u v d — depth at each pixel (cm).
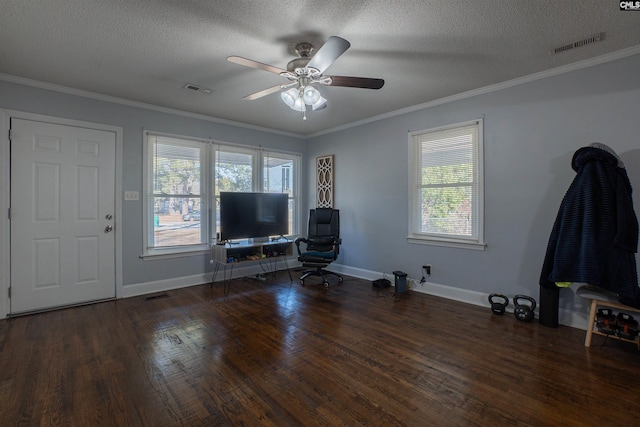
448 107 364
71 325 285
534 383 195
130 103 369
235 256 414
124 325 286
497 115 326
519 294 314
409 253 407
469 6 195
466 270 354
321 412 168
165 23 213
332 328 280
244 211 434
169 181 405
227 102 377
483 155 336
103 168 354
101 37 231
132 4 192
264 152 501
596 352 234
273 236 483
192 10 198
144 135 381
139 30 222
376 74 298
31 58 263
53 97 322
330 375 204
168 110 398
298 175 549
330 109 407
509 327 282
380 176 439
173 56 261
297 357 228
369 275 457
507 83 315
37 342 250
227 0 189
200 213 432
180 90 337
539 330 275
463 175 357
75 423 159
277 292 394
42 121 316
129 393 184
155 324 288
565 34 228
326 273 461
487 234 336
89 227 346
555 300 278
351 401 178
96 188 350
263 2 191
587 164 246
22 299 309
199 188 431
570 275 247
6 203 300
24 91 307
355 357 228
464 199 358
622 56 253
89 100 344
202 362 220
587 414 166
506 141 320
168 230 406
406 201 409
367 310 328
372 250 453
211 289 407
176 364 217
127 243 371
